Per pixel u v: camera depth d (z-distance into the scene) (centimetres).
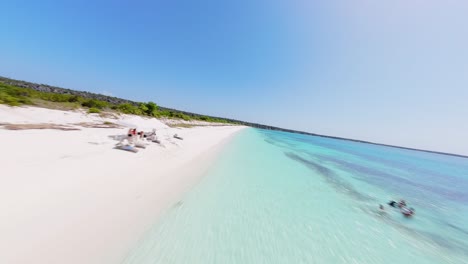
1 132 822
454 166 4466
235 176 1038
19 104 1562
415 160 4447
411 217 851
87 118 1784
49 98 2369
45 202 429
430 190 1453
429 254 604
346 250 562
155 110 3438
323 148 4047
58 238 355
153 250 405
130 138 1081
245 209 685
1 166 519
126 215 479
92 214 442
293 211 745
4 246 307
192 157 1216
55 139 880
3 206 379
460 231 785
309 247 545
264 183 1007
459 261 588
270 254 485
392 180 1633
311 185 1119
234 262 433
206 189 779
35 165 571
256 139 3894
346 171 1753
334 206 858
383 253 575
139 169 770
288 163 1697
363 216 798
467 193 1531
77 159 696
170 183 734
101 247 369
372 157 3544
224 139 2748
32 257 308
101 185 571
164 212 544
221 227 550
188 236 478
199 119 6850
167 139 1548
